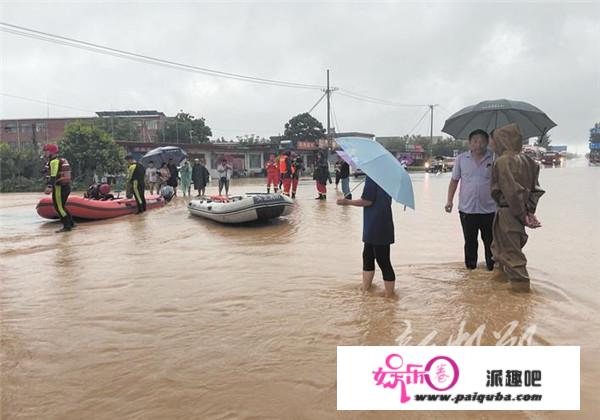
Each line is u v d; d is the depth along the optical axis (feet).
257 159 164.04
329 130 149.48
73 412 9.05
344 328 13.12
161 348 12.03
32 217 43.91
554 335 12.39
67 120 157.99
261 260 22.53
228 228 33.47
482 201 19.31
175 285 18.17
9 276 20.08
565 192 59.36
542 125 20.43
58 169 32.99
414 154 246.27
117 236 30.78
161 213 43.34
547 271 19.48
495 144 17.28
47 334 13.17
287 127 203.62
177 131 169.37
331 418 8.66
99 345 12.32
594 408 8.95
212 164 153.89
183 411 8.98
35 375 10.64
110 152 107.14
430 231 30.63
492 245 17.98
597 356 11.15
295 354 11.47
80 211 38.37
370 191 15.80
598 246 24.73
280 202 34.42
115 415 8.91
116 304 15.89
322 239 28.09
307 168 174.29
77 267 21.72
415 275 19.13
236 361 11.15
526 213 16.79
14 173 101.04
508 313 14.15
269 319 14.03
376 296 16.24
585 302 15.28
